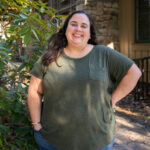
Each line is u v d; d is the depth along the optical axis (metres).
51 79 1.32
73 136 1.31
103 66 1.32
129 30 5.77
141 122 3.27
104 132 1.33
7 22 2.11
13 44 2.01
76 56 1.34
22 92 1.96
